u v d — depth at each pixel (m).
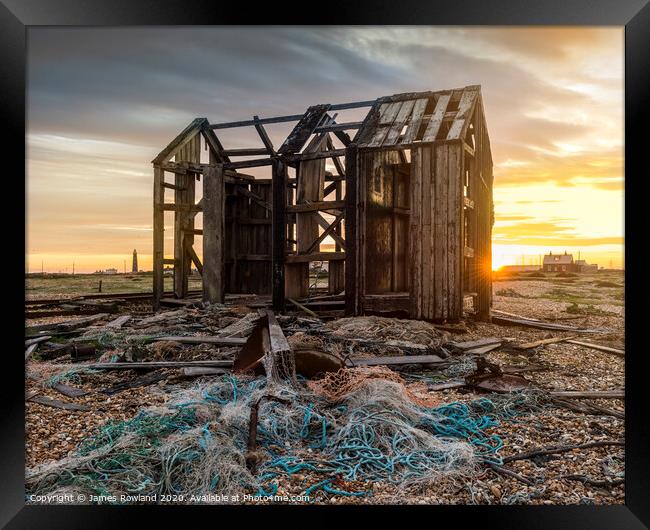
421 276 10.64
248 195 13.54
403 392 4.89
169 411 4.63
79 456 3.98
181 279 14.12
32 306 13.75
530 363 7.57
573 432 4.61
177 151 13.73
